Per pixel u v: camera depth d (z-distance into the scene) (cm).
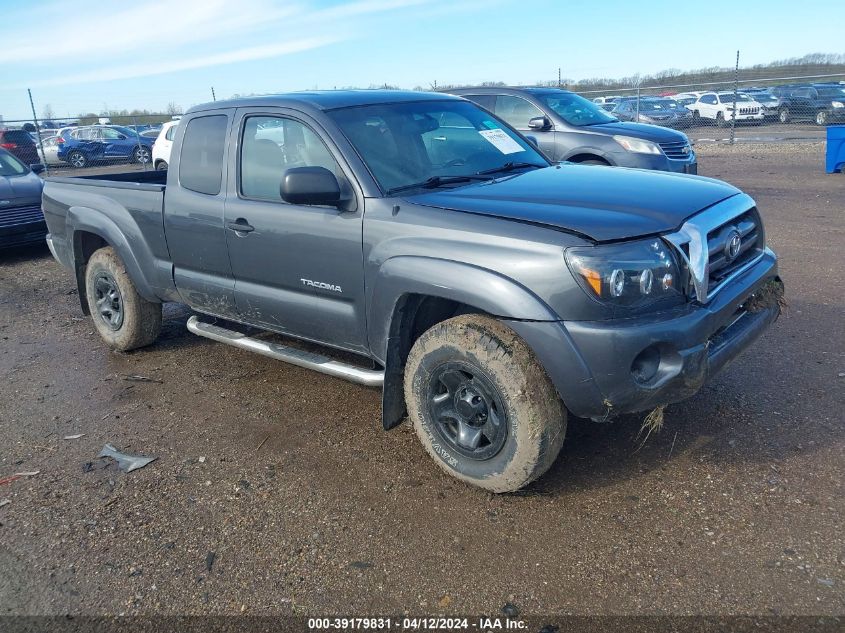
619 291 284
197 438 411
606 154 914
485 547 297
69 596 283
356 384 475
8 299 761
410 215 337
